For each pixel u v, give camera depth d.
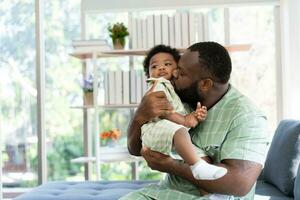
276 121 3.53
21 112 3.95
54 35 3.93
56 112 3.94
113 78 3.32
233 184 1.44
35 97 3.93
